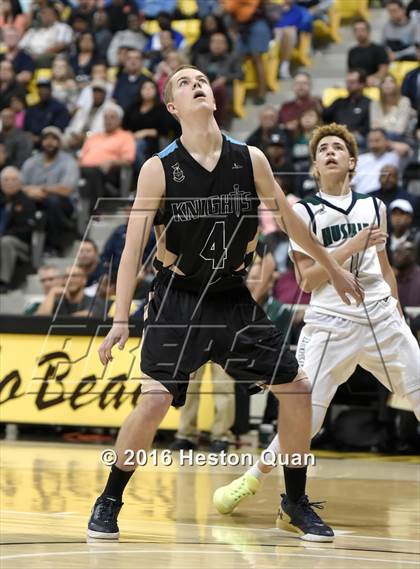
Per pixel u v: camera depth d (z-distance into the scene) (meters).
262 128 12.55
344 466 7.57
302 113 12.78
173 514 5.03
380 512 5.23
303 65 15.30
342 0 15.77
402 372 5.02
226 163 4.26
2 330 9.27
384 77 12.95
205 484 6.30
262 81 14.62
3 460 7.47
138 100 13.31
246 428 8.79
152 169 4.24
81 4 16.30
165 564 3.56
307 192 10.59
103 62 15.45
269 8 14.80
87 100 14.62
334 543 4.21
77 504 5.27
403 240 9.84
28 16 16.64
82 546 3.97
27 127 14.43
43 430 9.62
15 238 12.59
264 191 4.34
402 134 12.23
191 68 4.29
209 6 15.70
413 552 3.99
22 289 12.66
